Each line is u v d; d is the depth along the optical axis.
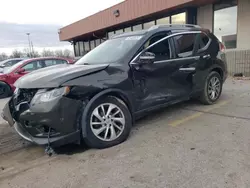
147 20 13.23
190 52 4.45
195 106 5.00
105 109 3.29
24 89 3.17
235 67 9.47
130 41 3.95
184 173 2.51
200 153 2.92
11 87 8.24
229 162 2.67
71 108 2.95
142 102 3.71
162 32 4.09
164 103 4.05
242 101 5.18
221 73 5.23
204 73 4.74
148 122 4.20
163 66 3.93
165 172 2.56
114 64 3.47
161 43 4.01
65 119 2.91
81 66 3.53
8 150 3.47
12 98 3.46
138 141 3.41
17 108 3.17
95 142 3.18
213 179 2.37
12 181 2.62
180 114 4.54
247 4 8.88
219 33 10.12
